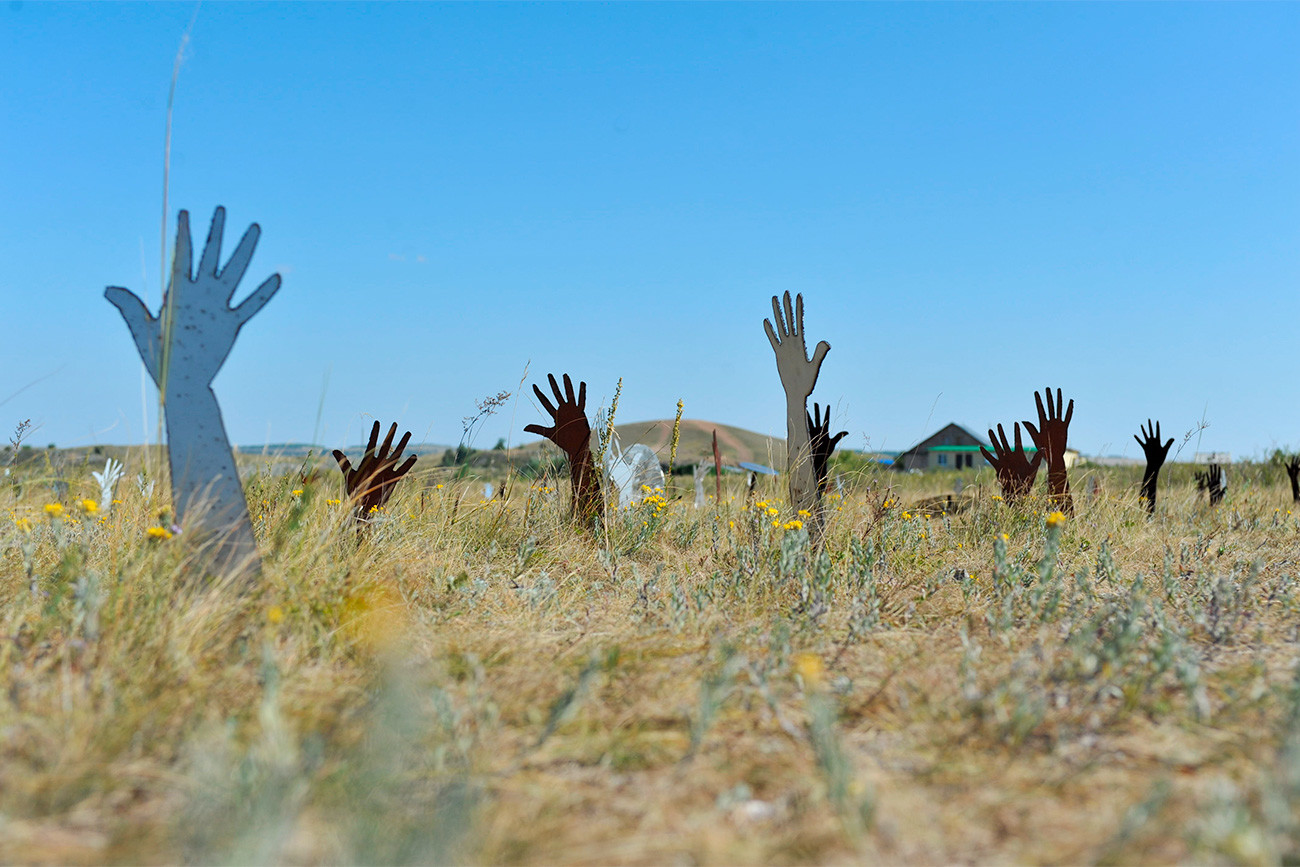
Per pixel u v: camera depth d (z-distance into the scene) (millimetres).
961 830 1945
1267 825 1828
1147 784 2160
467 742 2229
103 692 2508
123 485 4891
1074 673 2879
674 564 5289
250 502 4871
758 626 3689
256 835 1676
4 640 2943
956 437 34906
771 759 2324
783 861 1808
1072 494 7289
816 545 5344
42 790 2016
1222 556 5801
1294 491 9570
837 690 2840
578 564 5125
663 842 1880
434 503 5758
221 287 3953
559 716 2299
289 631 3260
